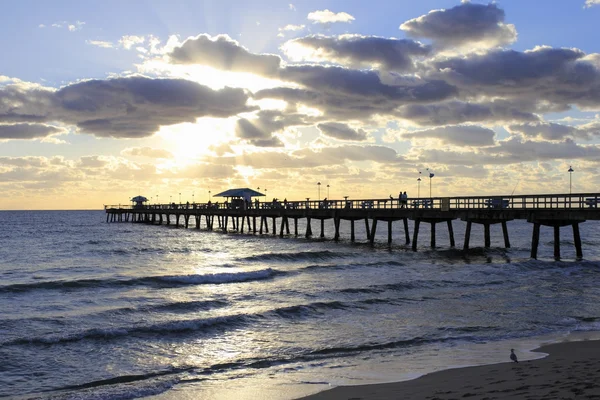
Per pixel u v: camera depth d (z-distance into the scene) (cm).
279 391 997
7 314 1730
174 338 1445
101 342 1394
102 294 2128
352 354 1280
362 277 2594
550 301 1945
